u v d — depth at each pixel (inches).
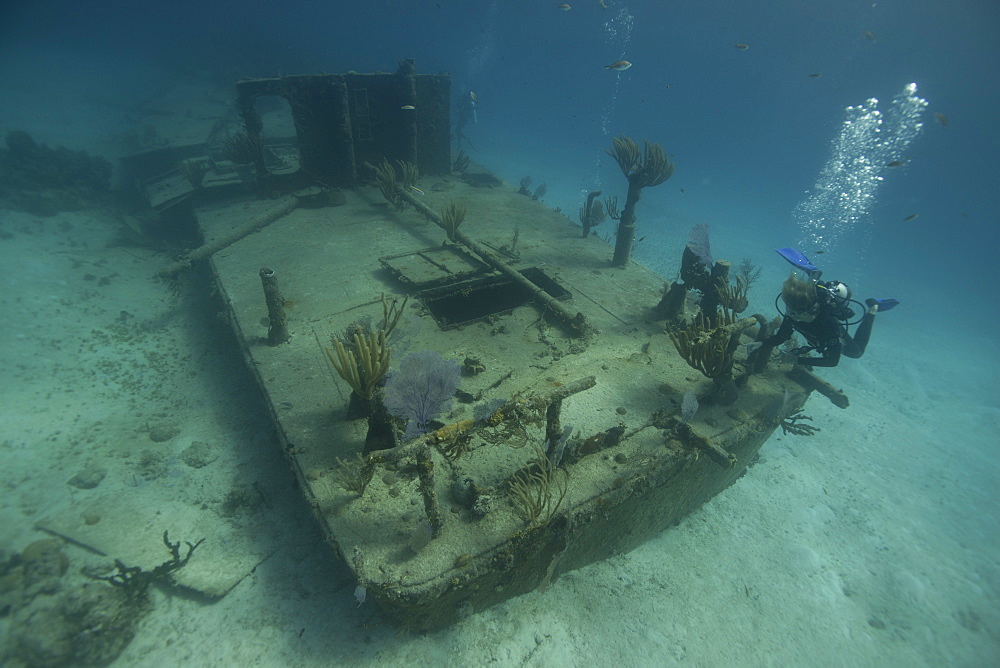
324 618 176.2
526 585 187.0
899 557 253.6
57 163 524.1
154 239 485.4
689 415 187.3
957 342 562.9
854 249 1096.8
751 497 278.2
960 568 250.7
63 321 339.3
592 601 202.7
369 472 153.9
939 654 207.3
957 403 411.2
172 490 223.8
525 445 186.2
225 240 359.9
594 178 1227.9
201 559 192.7
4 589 173.9
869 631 214.4
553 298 293.4
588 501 164.9
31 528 202.2
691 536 245.4
